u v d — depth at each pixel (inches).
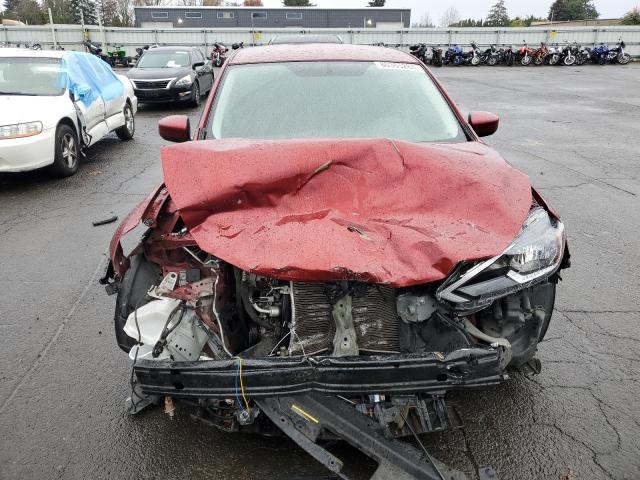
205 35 1309.1
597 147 380.8
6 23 1464.1
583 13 2810.0
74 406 120.9
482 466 105.0
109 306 163.9
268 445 109.0
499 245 92.9
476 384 88.5
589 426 115.0
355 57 161.5
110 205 257.0
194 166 105.4
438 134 137.9
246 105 143.4
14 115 273.1
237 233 95.1
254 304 100.2
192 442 110.5
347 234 93.4
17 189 283.9
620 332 150.1
